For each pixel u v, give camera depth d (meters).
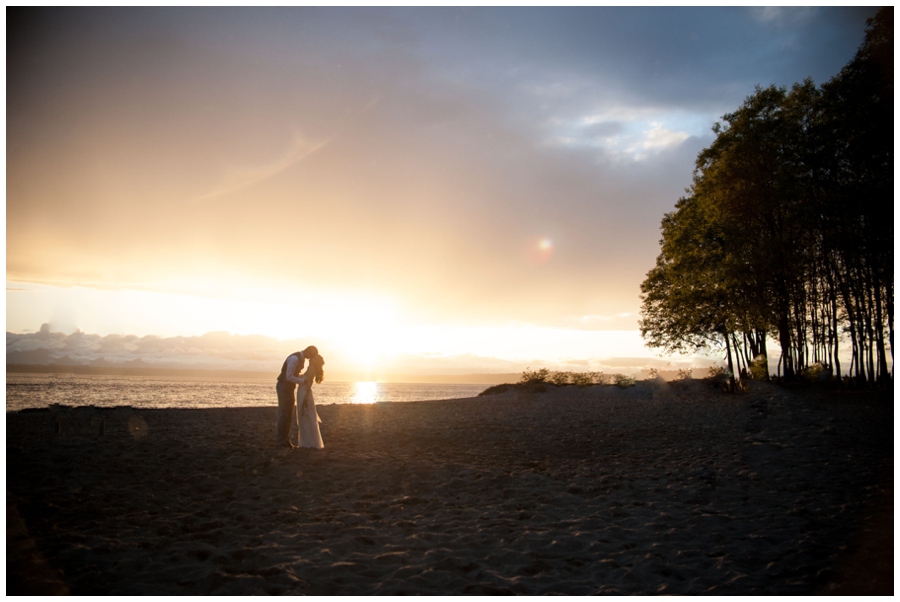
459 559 5.09
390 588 4.43
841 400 21.78
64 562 4.89
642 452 11.62
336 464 9.74
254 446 12.02
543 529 6.07
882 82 22.25
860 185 23.73
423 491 7.91
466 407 26.08
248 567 4.87
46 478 8.12
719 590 4.45
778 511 6.72
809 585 4.55
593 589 4.47
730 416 18.05
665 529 6.09
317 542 5.55
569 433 15.05
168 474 8.70
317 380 12.13
